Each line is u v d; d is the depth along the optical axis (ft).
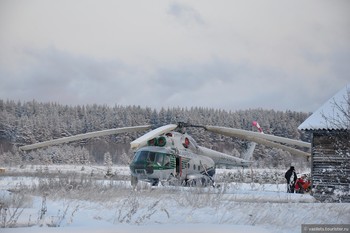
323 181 65.46
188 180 71.15
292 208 42.39
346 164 64.13
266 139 70.74
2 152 289.53
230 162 86.48
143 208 40.68
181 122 74.84
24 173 99.81
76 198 45.57
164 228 31.89
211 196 45.73
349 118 57.67
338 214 39.88
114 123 355.56
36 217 34.45
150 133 63.52
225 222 35.73
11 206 39.55
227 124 350.84
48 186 52.65
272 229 34.42
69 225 32.50
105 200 44.45
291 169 74.13
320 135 66.33
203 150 79.56
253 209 40.29
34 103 382.83
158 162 70.59
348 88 66.03
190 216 36.68
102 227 31.58
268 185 85.35
